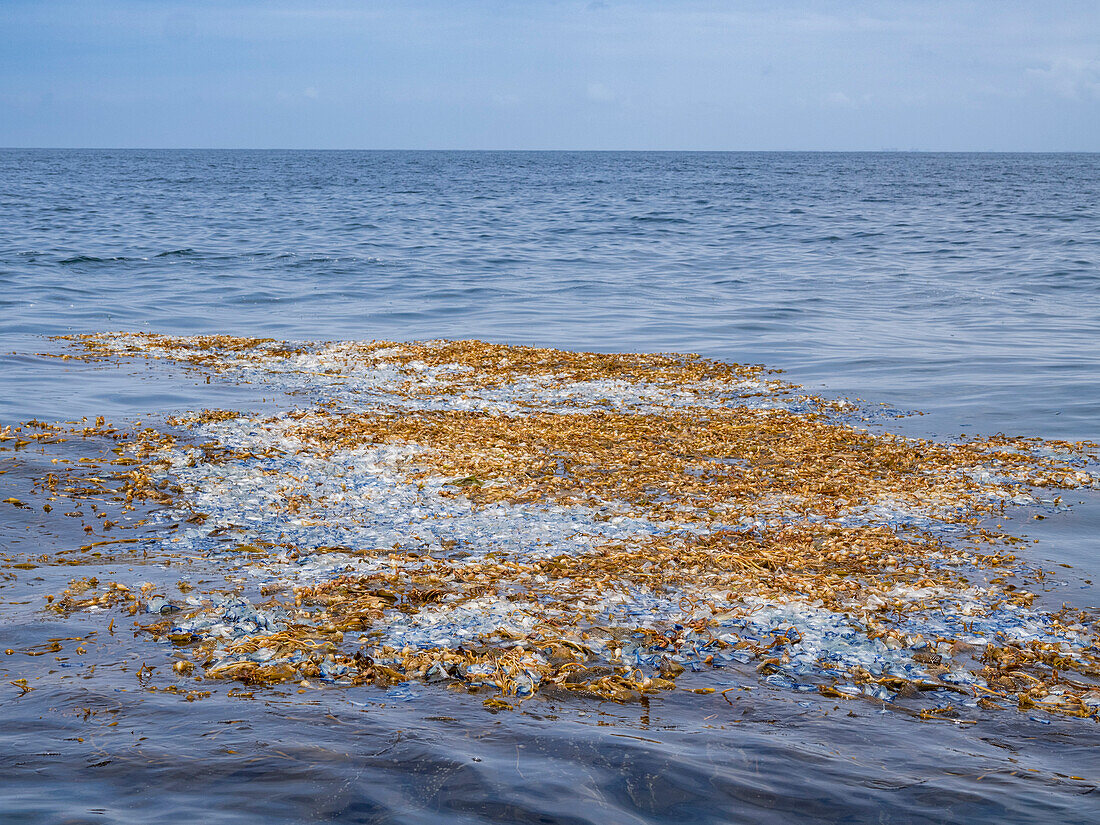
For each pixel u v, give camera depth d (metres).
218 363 20.58
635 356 22.00
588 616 8.06
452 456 13.35
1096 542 10.45
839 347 23.91
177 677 6.68
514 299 32.12
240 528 10.45
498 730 6.01
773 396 18.25
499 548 9.90
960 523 11.04
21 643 7.19
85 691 6.35
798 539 10.36
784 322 27.84
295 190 109.50
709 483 12.54
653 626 7.92
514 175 167.00
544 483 12.26
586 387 18.69
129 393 17.20
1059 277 37.94
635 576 9.08
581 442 14.40
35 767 5.27
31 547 9.65
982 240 53.94
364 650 7.23
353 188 115.69
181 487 11.75
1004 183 138.75
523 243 51.44
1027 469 13.23
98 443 13.48
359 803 5.05
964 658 7.46
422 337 25.11
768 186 126.50
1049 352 22.81
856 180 149.25
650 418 16.25
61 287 32.22
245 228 58.28
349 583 8.64
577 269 40.56
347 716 6.12
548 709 6.39
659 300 32.19
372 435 14.42
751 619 8.08
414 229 59.06
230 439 13.99
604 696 6.62
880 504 11.66
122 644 7.24
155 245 46.78
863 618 8.14
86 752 5.47
